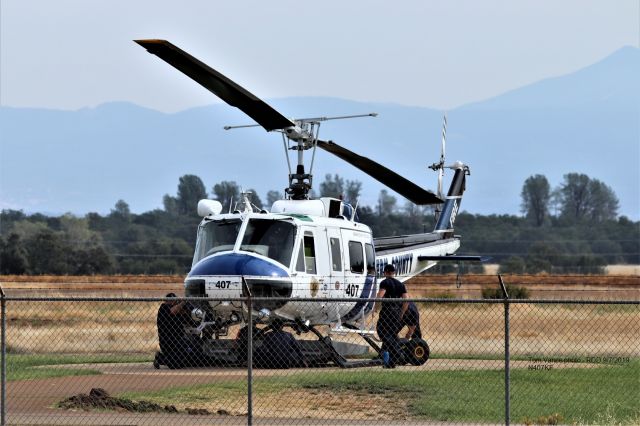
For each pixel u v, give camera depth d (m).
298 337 92.31
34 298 53.22
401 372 71.12
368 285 85.19
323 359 77.25
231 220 77.62
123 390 62.47
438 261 105.38
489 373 70.75
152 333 104.19
